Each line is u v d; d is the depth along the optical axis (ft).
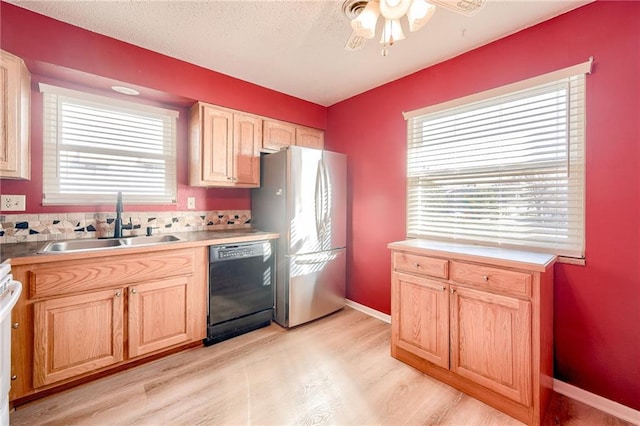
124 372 6.38
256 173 9.45
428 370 6.43
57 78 6.80
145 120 8.35
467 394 5.79
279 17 6.00
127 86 7.20
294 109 10.36
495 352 5.32
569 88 5.76
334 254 9.70
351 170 10.41
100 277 5.87
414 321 6.57
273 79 9.00
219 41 6.91
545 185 6.08
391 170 9.11
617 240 5.26
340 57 7.63
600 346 5.45
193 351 7.34
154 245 6.51
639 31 5.01
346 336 8.26
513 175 6.55
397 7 4.41
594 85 5.46
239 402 5.52
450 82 7.62
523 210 6.40
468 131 7.32
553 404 5.55
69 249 6.77
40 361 5.32
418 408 5.41
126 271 6.19
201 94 8.19
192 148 8.73
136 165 8.22
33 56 5.88
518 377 5.06
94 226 7.54
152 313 6.59
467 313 5.69
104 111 7.71
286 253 8.65
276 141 9.94
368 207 9.82
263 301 8.75
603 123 5.37
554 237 5.98
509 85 6.48
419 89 8.34
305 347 7.63
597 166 5.45
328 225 9.52
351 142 10.41
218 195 9.77
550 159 6.03
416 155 8.48
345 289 10.52
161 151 8.63
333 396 5.72
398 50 7.23
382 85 9.34
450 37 6.63
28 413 5.11
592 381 5.54
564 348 5.83
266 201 9.49
